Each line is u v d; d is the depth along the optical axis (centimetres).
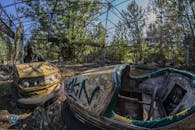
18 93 766
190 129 507
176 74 655
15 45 1230
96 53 2192
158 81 694
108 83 559
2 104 786
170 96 650
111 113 543
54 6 2472
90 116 572
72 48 2266
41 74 773
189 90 580
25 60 1002
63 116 659
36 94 748
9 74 1109
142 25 2428
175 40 2080
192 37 1812
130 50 2150
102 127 560
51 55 2384
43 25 2516
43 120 691
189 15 1969
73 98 625
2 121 700
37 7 2533
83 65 1521
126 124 522
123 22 2123
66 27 2547
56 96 751
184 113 493
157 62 1728
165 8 2289
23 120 700
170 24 2175
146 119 591
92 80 602
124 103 632
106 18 1750
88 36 2573
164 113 616
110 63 1647
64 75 1132
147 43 2092
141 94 682
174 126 497
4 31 1305
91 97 580
